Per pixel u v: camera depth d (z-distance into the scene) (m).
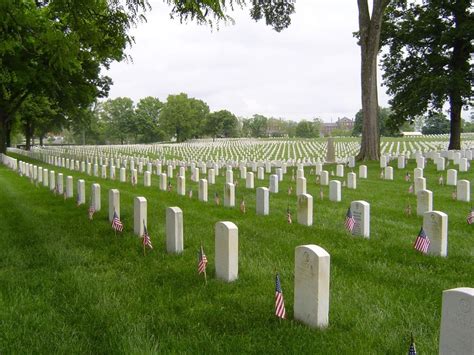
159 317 5.05
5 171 28.77
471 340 3.37
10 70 14.48
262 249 7.90
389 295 5.62
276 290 4.95
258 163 25.92
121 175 20.77
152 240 8.69
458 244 8.23
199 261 6.39
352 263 7.04
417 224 10.07
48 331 4.73
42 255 7.81
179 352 4.21
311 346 4.30
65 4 9.59
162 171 26.77
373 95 27.28
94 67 32.66
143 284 6.20
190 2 9.23
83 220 10.81
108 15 10.71
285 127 160.75
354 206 9.00
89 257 7.59
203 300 5.61
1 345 4.43
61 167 31.31
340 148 51.50
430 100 31.73
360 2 26.41
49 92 33.47
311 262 4.80
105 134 127.69
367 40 26.66
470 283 6.14
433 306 5.23
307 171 24.36
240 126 143.50
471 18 30.67
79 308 5.39
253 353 4.23
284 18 23.59
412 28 32.09
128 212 11.67
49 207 13.09
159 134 123.38
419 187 14.64
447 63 32.50
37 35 9.79
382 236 8.87
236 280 6.28
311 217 9.98
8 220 11.23
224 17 9.65
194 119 121.94
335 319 4.96
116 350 4.28
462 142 51.91
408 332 4.55
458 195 13.49
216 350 4.25
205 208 12.37
